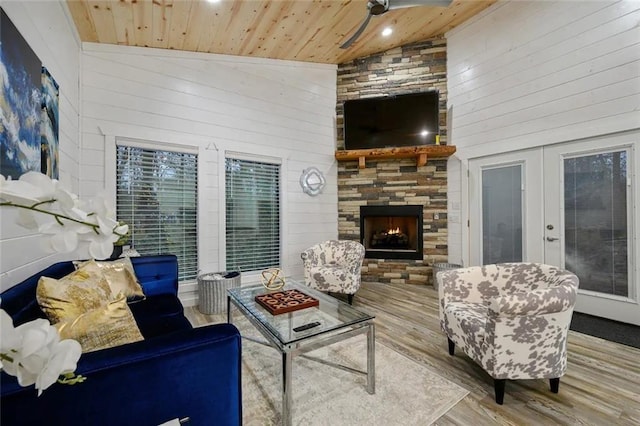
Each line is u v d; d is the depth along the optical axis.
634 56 2.68
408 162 4.40
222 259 3.69
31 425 0.81
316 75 4.50
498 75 3.67
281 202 4.21
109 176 3.02
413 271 4.37
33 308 1.26
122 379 0.92
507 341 1.66
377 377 1.96
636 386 1.87
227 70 3.75
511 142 3.56
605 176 2.88
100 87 2.99
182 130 3.43
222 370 1.09
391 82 4.43
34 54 1.73
